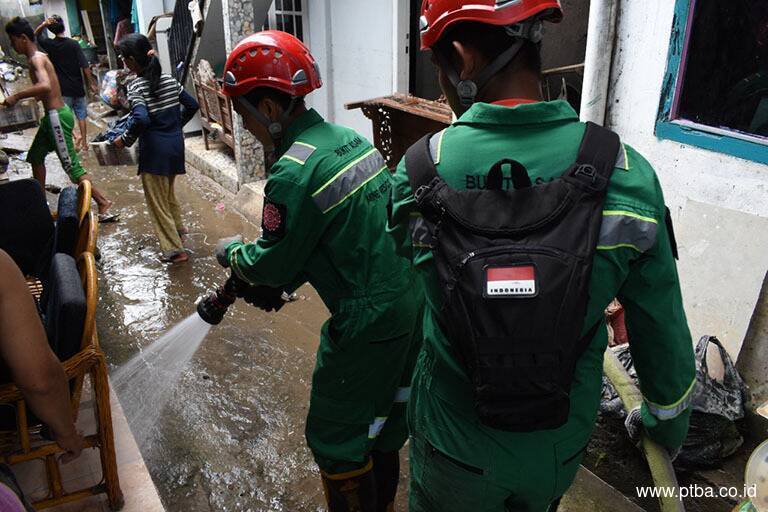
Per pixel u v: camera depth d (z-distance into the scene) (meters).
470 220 1.23
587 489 2.82
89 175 7.78
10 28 5.44
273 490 2.93
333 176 2.04
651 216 1.22
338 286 2.17
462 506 1.48
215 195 6.97
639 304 1.29
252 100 2.18
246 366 3.87
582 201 1.21
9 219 3.07
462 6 1.29
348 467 2.31
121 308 4.60
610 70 3.00
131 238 5.86
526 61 1.35
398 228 1.46
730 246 2.74
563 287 1.17
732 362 2.75
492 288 1.18
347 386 2.20
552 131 1.29
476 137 1.32
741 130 2.64
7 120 6.18
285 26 7.55
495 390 1.20
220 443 3.23
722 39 2.60
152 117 4.88
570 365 1.23
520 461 1.37
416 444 1.56
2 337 1.86
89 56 13.62
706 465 2.62
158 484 2.97
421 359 1.54
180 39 8.19
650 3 2.77
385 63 6.39
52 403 1.98
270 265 2.09
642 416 1.51
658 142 2.92
